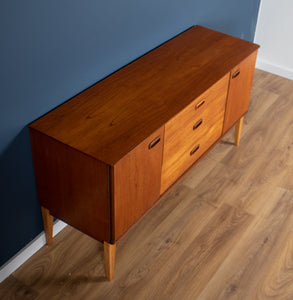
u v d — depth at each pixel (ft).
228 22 11.41
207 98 8.05
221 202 9.20
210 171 9.91
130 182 6.78
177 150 7.85
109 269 7.52
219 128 9.22
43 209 7.72
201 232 8.57
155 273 7.83
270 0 12.36
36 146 6.87
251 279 7.79
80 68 7.33
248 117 11.57
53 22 6.46
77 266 7.90
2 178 6.84
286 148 10.66
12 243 7.59
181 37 9.44
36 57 6.46
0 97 6.22
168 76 8.10
